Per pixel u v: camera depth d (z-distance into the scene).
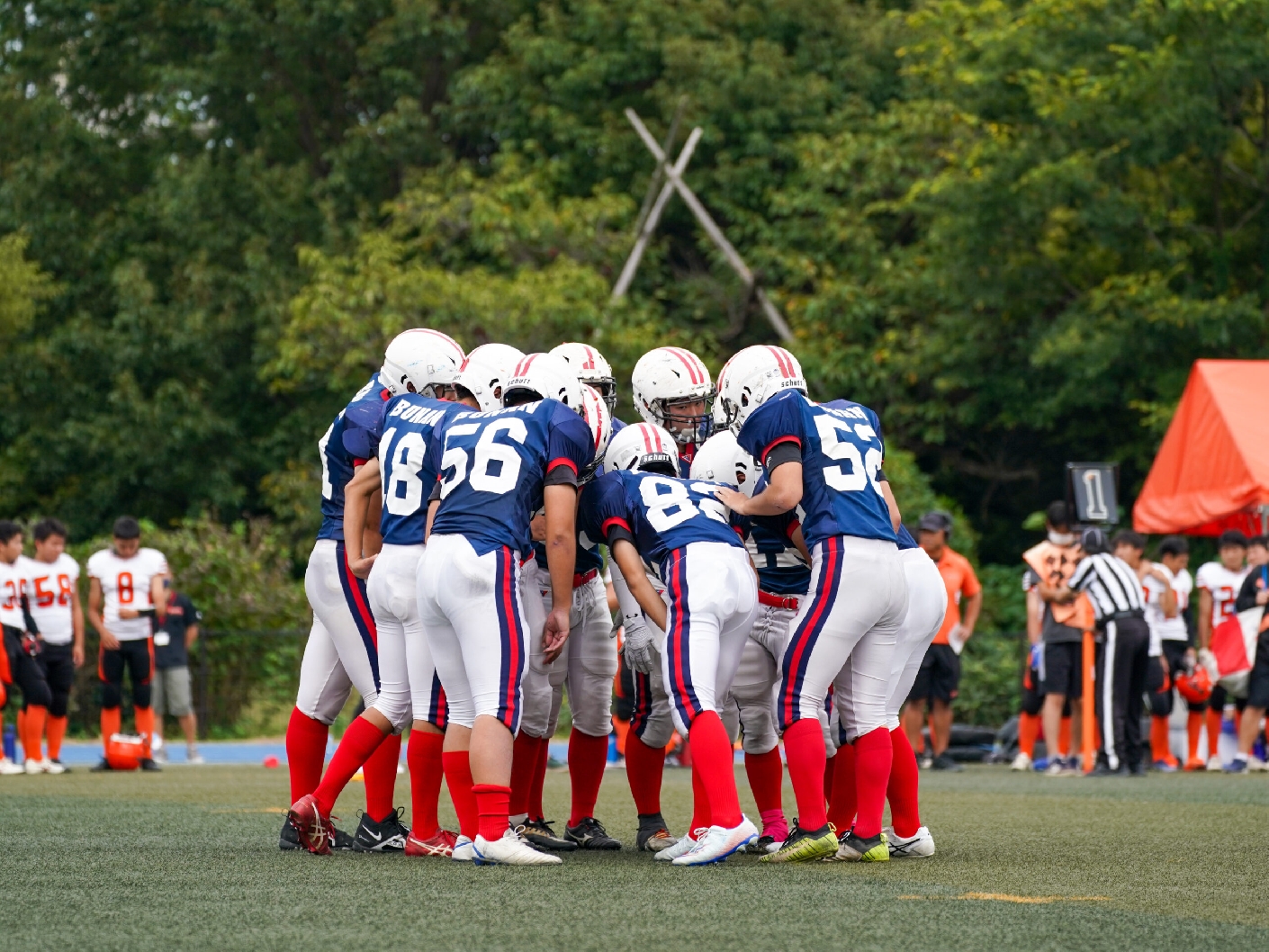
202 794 25.12
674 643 14.85
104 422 67.56
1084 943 10.16
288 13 67.81
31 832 17.94
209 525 51.59
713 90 64.69
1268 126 56.81
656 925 10.80
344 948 9.88
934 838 17.62
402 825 17.11
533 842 16.88
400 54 68.88
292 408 70.44
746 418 16.12
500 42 71.38
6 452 69.44
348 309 57.97
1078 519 35.69
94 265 72.44
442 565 14.60
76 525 69.19
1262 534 37.03
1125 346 56.31
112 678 33.59
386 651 15.82
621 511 15.48
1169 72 52.97
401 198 64.88
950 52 59.91
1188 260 59.81
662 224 69.12
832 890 12.66
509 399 15.84
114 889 12.66
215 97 72.88
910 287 61.97
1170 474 38.97
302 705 16.98
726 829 14.51
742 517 16.44
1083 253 60.81
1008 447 68.38
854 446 15.29
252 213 69.25
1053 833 18.22
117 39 74.00
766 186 66.12
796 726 15.02
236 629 49.16
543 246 61.09
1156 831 18.44
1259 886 13.13
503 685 14.55
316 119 73.12
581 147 64.88
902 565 15.18
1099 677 32.22
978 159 57.59
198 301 68.25
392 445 15.79
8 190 70.69
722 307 65.31
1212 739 34.62
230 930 10.60
